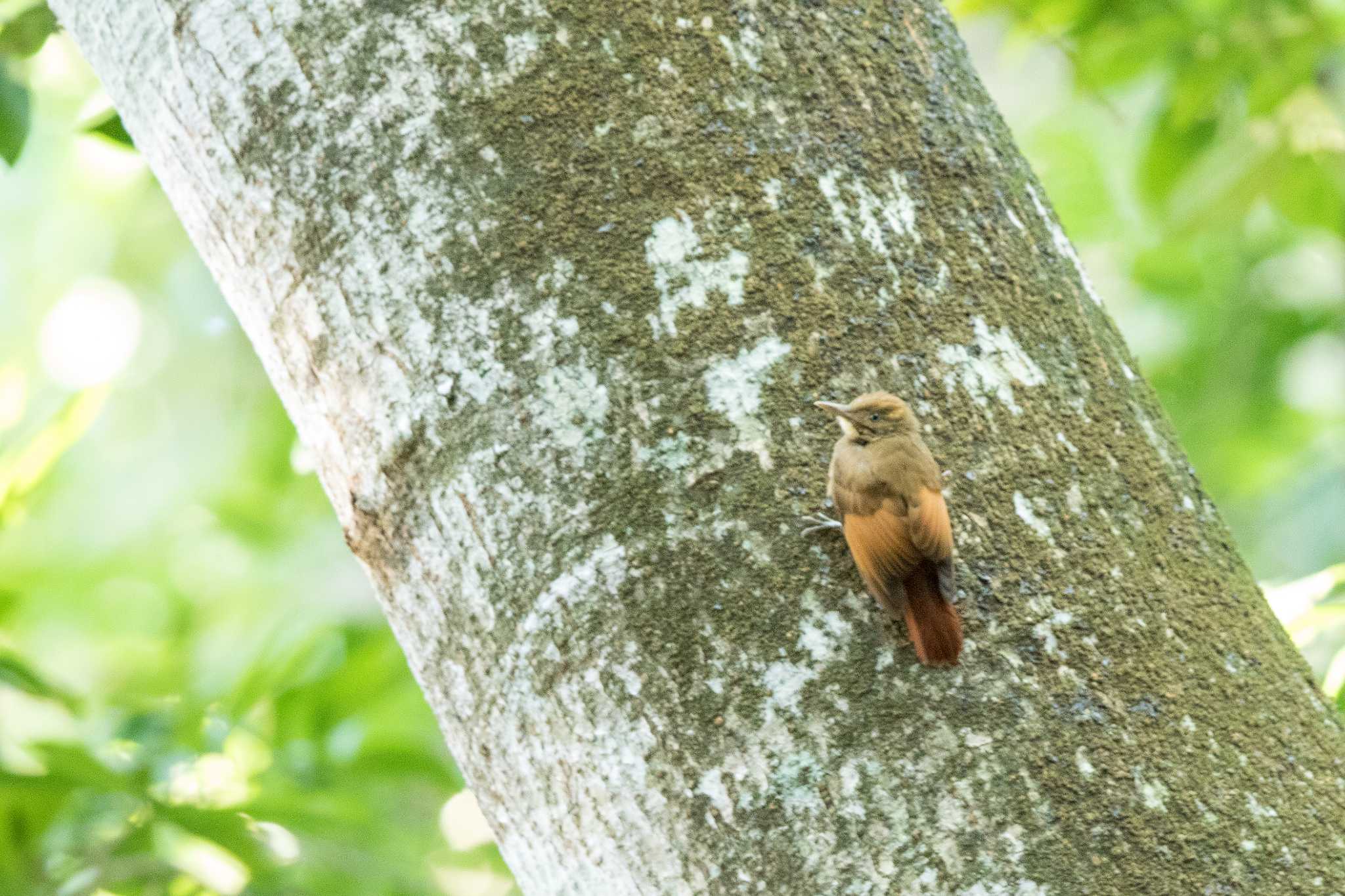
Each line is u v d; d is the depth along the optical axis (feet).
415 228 43.21
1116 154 84.74
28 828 47.11
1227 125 61.05
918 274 43.32
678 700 42.98
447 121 43.24
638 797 42.98
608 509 43.06
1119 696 43.06
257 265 43.39
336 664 55.06
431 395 43.16
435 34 43.29
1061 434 43.32
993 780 42.93
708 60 43.34
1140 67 59.16
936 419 43.21
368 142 43.24
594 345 43.14
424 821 64.80
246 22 43.34
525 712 43.11
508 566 43.11
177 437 89.15
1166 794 42.98
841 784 42.93
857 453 43.11
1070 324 43.47
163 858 51.75
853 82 43.42
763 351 43.16
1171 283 83.35
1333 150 59.72
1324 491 81.76
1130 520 43.29
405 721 59.00
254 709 55.52
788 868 42.88
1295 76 57.21
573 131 43.24
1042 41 60.44
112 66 43.62
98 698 61.11
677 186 43.24
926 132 43.47
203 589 89.25
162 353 89.92
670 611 43.04
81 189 96.07
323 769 53.88
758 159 43.29
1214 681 43.16
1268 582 47.65
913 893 42.86
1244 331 81.25
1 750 50.65
